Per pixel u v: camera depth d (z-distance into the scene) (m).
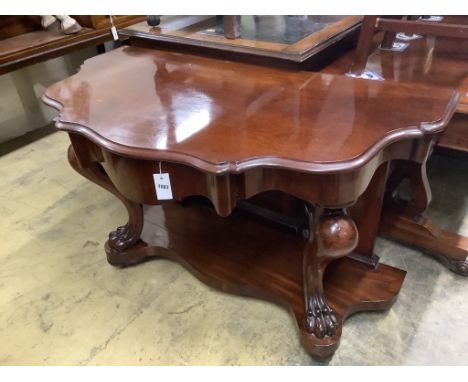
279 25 1.30
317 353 0.96
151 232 1.32
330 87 0.95
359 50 1.14
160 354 1.03
